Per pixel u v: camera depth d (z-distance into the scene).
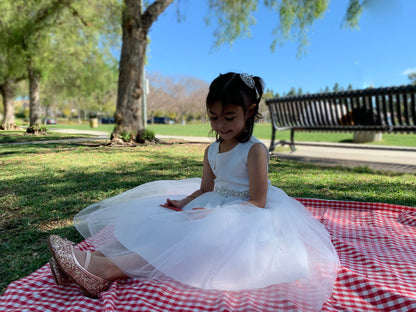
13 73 14.54
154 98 54.41
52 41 14.65
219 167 1.91
